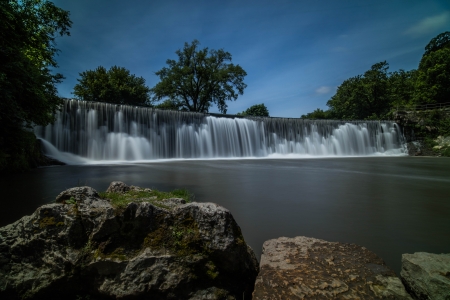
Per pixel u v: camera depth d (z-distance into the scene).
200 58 54.12
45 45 15.52
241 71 55.59
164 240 2.90
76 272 2.77
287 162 26.88
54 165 19.56
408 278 2.55
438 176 15.47
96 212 3.01
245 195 9.13
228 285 2.85
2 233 2.95
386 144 46.25
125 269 2.72
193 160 29.28
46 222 2.93
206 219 2.93
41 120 13.70
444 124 42.38
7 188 9.24
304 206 7.66
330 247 3.37
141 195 4.14
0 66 9.69
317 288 2.46
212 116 36.12
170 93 54.72
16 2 12.63
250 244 4.73
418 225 5.96
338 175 15.66
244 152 37.91
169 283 2.68
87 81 46.91
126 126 28.81
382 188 11.04
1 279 2.72
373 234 5.38
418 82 55.94
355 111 68.38
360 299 2.32
